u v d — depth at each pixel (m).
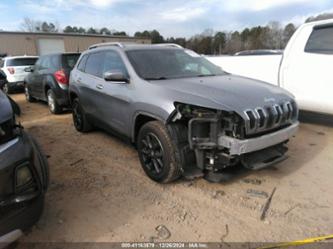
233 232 2.41
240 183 3.26
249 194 3.02
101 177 3.50
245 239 2.32
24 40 30.77
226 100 2.75
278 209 2.74
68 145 4.77
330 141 4.60
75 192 3.14
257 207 2.78
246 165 2.90
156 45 4.36
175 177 3.10
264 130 2.85
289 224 2.51
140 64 3.67
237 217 2.62
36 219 2.10
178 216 2.65
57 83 6.95
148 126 3.17
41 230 2.49
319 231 2.41
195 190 3.12
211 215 2.66
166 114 2.91
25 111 7.95
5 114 2.03
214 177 3.00
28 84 9.14
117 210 2.78
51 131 5.71
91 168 3.79
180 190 3.13
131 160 4.03
